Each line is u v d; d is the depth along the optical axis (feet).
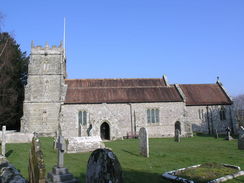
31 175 27.55
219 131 115.75
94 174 17.93
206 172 31.76
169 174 31.22
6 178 22.44
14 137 73.26
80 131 93.86
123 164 40.34
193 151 55.01
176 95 113.29
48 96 105.70
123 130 102.68
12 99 122.21
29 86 106.01
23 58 147.84
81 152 54.90
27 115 103.04
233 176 30.35
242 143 57.47
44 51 110.32
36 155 24.57
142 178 31.12
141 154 49.96
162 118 106.63
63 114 99.04
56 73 108.47
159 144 71.46
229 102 119.55
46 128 102.63
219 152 53.11
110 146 67.56
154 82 126.41
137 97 108.58
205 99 119.96
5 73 122.93
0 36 121.49
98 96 106.42
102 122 95.91
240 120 148.87
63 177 27.25
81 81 121.90
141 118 104.83
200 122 114.83
